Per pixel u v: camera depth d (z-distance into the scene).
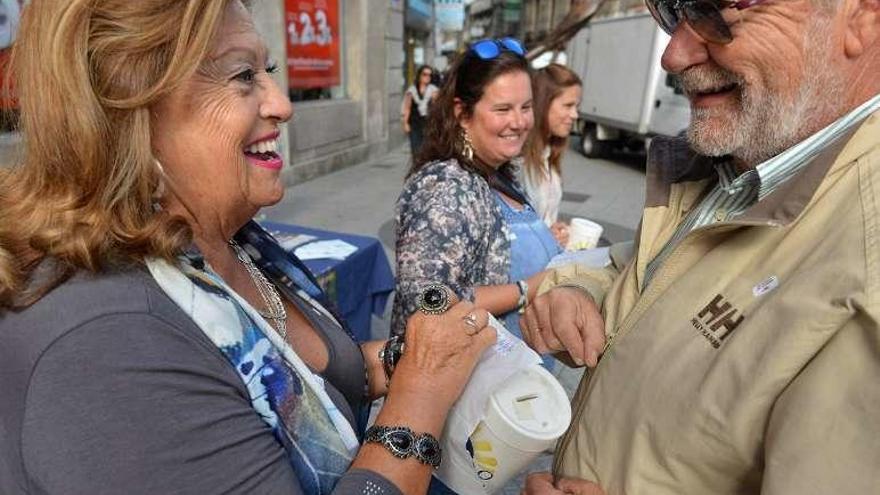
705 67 0.80
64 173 0.59
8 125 0.63
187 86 0.65
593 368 1.00
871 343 0.56
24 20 0.59
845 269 0.60
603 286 1.20
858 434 0.56
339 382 1.01
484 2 35.16
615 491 0.86
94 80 0.58
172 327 0.60
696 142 0.86
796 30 0.71
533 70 2.59
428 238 1.41
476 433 0.85
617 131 10.96
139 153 0.61
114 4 0.57
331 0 8.05
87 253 0.57
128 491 0.55
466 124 1.62
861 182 0.65
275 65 0.82
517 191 1.77
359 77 8.92
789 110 0.75
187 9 0.59
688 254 0.85
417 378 0.82
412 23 14.36
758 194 0.83
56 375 0.54
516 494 2.08
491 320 0.95
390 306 3.68
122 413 0.55
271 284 1.00
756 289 0.73
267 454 0.65
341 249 2.56
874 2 0.68
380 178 7.91
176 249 0.63
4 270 0.56
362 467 0.74
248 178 0.76
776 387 0.64
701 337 0.77
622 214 6.67
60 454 0.53
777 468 0.61
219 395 0.62
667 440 0.77
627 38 9.66
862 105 0.73
